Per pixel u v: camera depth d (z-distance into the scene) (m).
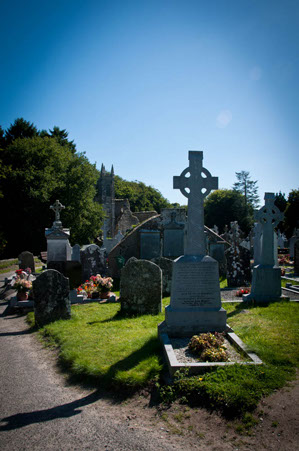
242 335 6.16
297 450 3.19
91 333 6.95
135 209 75.50
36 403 4.43
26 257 19.38
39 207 33.66
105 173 64.19
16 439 3.61
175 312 6.21
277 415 3.71
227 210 51.38
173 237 17.50
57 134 52.09
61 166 36.16
